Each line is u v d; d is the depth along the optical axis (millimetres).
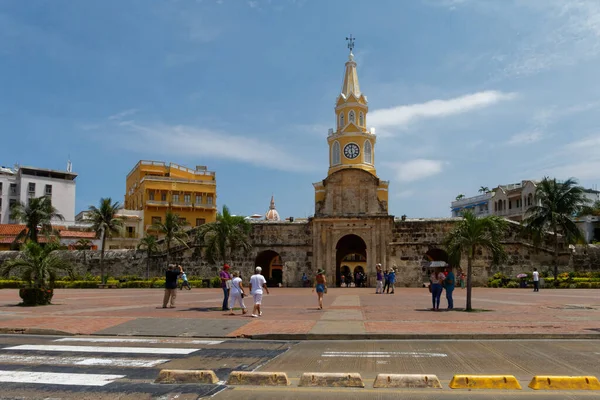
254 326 20109
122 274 64438
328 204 60594
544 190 56531
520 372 12352
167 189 94250
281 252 60094
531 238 57812
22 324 20500
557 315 23953
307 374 11266
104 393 10414
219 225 52812
